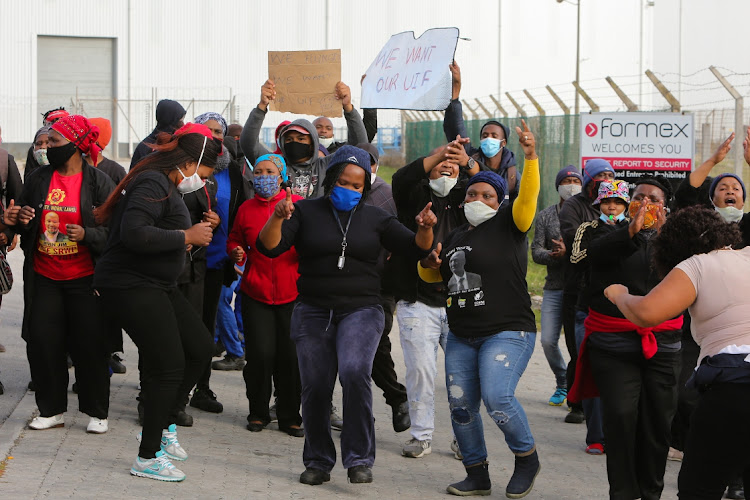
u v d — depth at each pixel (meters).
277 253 6.02
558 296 8.44
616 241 5.64
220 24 47.94
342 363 5.85
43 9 45.66
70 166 6.78
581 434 7.73
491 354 5.79
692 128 11.48
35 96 45.72
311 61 8.35
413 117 38.41
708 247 4.64
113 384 8.58
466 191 5.95
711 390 4.47
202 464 6.34
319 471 6.07
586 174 7.83
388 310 7.30
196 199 7.21
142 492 5.59
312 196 7.62
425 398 6.86
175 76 47.56
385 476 6.33
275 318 7.25
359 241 5.96
